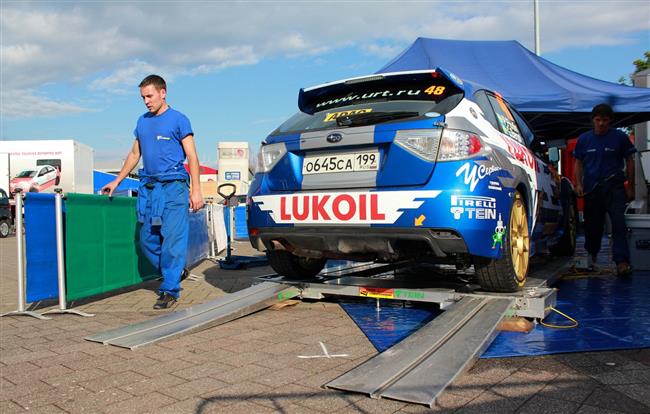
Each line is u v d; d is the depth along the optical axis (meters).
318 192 3.78
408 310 4.36
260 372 2.88
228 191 9.20
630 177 5.92
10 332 3.98
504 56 8.60
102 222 5.21
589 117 8.91
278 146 4.05
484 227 3.49
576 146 6.31
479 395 2.44
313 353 3.21
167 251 4.86
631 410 2.25
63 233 4.70
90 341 3.63
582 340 3.29
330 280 4.83
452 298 3.93
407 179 3.50
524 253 4.20
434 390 2.41
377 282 4.66
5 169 21.81
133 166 5.30
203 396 2.54
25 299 4.75
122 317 4.50
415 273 5.68
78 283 4.84
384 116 3.72
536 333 3.49
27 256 4.40
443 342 3.00
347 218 3.64
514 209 4.10
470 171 3.45
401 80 3.97
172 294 4.88
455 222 3.36
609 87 7.79
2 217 19.22
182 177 4.89
